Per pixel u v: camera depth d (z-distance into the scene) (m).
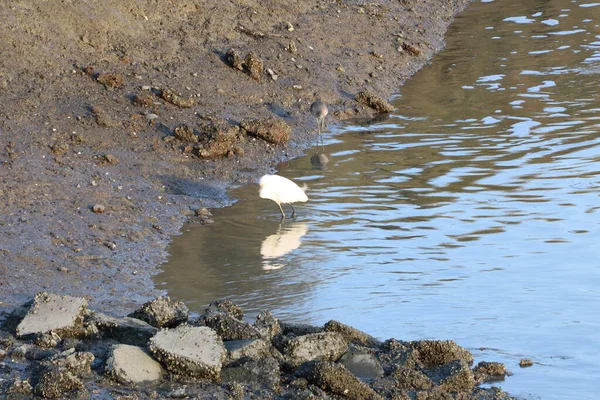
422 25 30.28
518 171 18.50
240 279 13.69
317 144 20.59
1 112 18.08
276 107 21.86
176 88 20.95
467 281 13.52
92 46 21.25
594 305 12.61
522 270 13.86
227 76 22.20
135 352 10.51
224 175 18.25
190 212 16.52
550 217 16.05
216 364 10.34
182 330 10.75
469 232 15.48
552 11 33.19
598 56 27.48
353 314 12.48
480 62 27.31
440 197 17.22
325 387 10.20
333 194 17.48
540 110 22.78
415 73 26.48
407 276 13.77
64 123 18.30
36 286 12.98
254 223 16.09
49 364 10.24
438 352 11.03
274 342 11.21
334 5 28.77
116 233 15.02
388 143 20.59
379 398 10.03
